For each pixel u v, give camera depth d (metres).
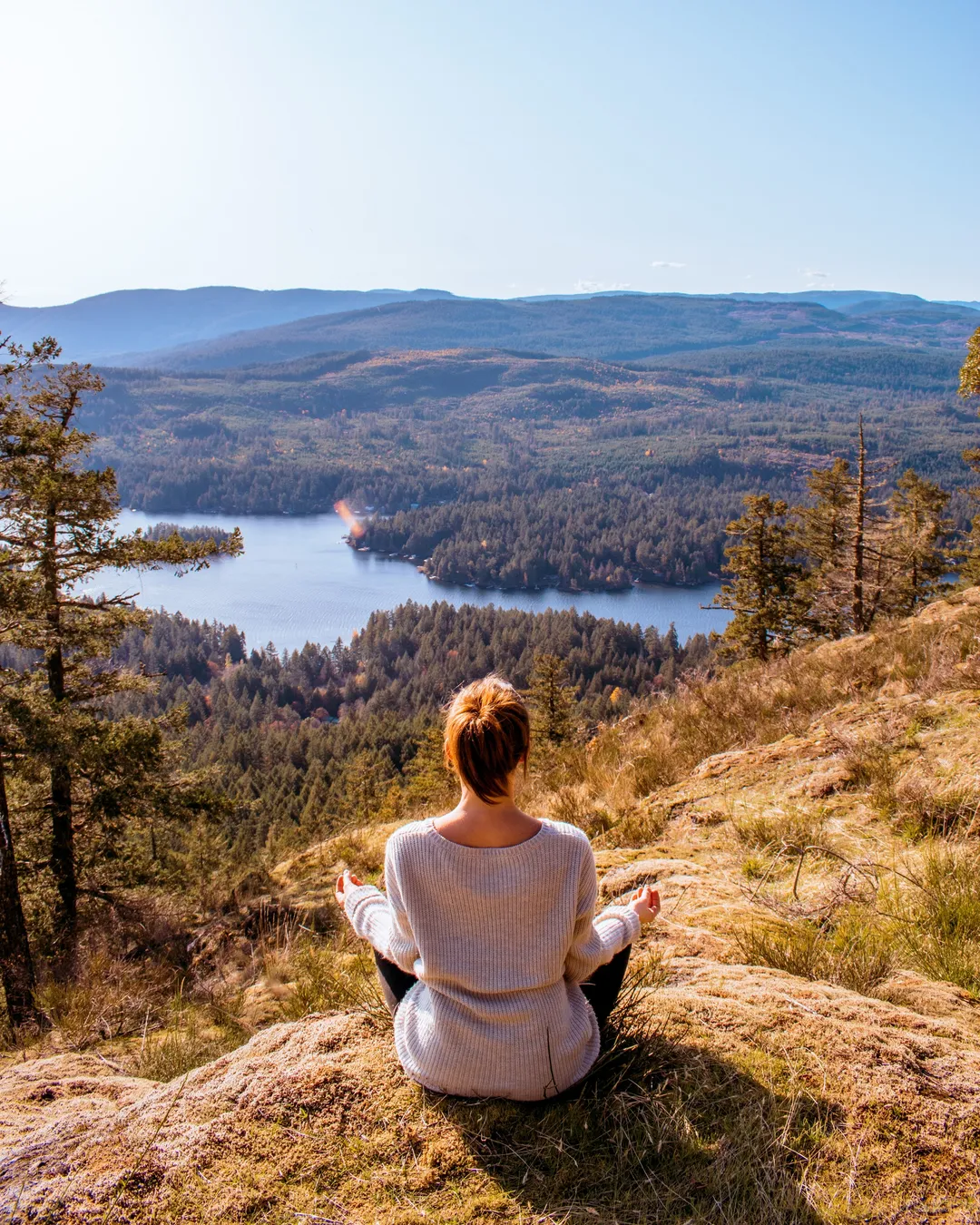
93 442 11.65
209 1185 1.46
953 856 3.21
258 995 4.27
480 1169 1.47
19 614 10.79
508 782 1.53
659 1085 1.65
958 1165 1.42
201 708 130.00
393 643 171.50
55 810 12.48
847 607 26.27
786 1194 1.37
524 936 1.57
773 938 2.71
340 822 10.27
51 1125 1.71
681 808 4.79
